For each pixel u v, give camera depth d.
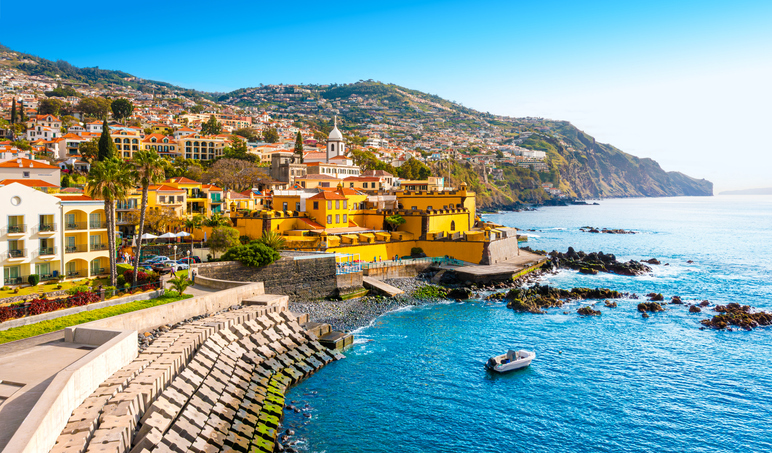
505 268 89.75
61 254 58.19
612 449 35.44
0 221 53.19
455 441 35.81
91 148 152.88
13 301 47.62
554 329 62.06
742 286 90.31
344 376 46.09
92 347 33.59
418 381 45.66
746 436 37.41
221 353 39.44
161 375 30.17
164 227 83.31
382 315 66.88
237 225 87.19
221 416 32.16
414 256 94.31
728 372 49.06
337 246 80.94
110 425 23.86
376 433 36.31
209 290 54.44
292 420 37.28
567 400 42.69
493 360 48.94
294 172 146.38
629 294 81.31
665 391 44.72
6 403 23.95
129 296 47.06
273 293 66.12
